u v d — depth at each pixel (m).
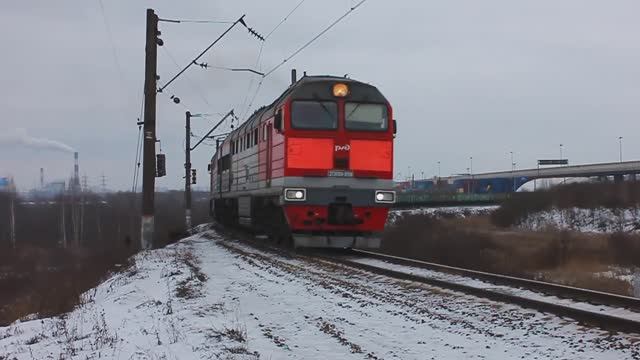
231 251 19.91
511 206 65.19
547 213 65.75
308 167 16.31
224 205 31.02
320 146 16.44
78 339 9.28
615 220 59.19
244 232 26.83
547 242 41.69
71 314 12.13
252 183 21.48
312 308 9.88
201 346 7.34
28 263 39.94
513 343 7.33
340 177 16.42
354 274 13.04
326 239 16.84
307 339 7.96
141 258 18.73
